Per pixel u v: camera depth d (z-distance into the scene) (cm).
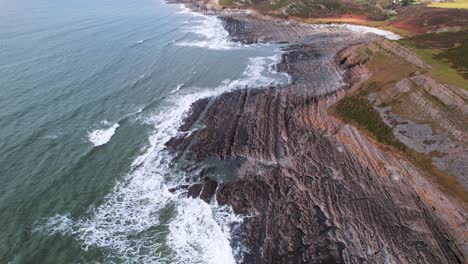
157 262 2195
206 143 3369
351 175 2789
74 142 3344
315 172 2862
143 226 2459
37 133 3425
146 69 5328
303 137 3316
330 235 2306
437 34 5209
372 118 3284
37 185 2759
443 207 2330
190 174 2972
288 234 2339
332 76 4953
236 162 3084
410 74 3766
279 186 2758
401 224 2320
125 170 3009
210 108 4059
